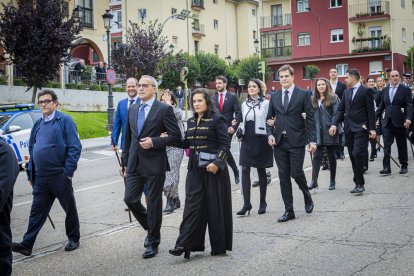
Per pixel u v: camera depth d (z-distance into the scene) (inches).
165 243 265.9
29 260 245.3
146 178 245.6
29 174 257.1
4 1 1189.1
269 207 340.2
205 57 1939.0
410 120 440.5
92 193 431.5
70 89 1268.5
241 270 213.9
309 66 1882.4
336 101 403.9
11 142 605.3
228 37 2481.5
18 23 954.1
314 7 1956.2
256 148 318.3
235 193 397.1
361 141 366.9
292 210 300.2
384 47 1835.6
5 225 149.4
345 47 1905.8
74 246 260.5
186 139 241.3
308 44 1975.9
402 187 382.9
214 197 234.8
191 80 1790.1
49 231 306.5
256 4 2591.0
